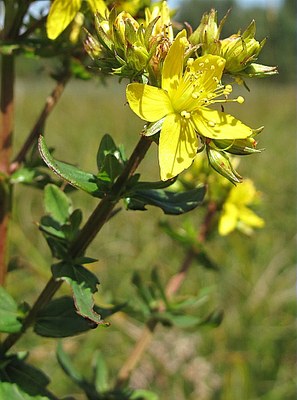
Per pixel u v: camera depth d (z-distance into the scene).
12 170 0.09
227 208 0.12
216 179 0.11
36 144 0.09
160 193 0.07
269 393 0.16
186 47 0.07
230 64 0.07
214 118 0.07
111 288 0.19
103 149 0.07
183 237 0.12
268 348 0.18
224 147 0.07
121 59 0.07
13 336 0.08
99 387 0.10
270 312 0.18
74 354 0.16
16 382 0.08
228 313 0.18
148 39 0.07
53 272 0.07
